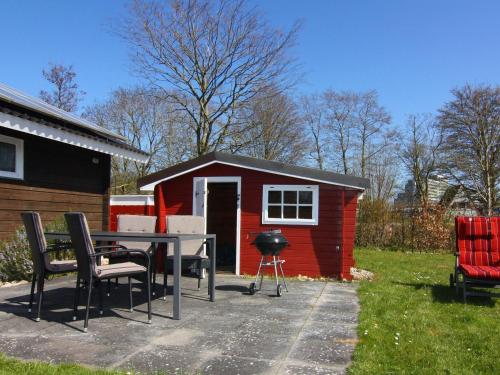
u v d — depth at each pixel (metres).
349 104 30.31
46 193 8.73
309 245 8.80
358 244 16.59
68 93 25.95
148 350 4.04
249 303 6.13
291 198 8.95
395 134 29.53
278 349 4.12
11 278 7.40
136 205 13.21
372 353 3.99
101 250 7.01
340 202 8.73
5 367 3.52
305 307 5.91
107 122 25.86
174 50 19.08
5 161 7.80
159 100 21.23
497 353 4.14
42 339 4.31
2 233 7.63
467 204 21.80
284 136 24.36
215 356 3.92
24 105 7.45
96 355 3.89
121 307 5.70
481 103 25.23
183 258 6.84
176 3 18.59
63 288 6.88
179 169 9.38
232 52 19.25
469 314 5.60
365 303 6.12
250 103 20.52
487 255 7.10
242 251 9.08
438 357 3.96
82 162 9.88
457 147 26.00
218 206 12.02
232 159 9.07
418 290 7.29
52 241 7.89
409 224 15.98
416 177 28.56
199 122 19.97
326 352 4.05
